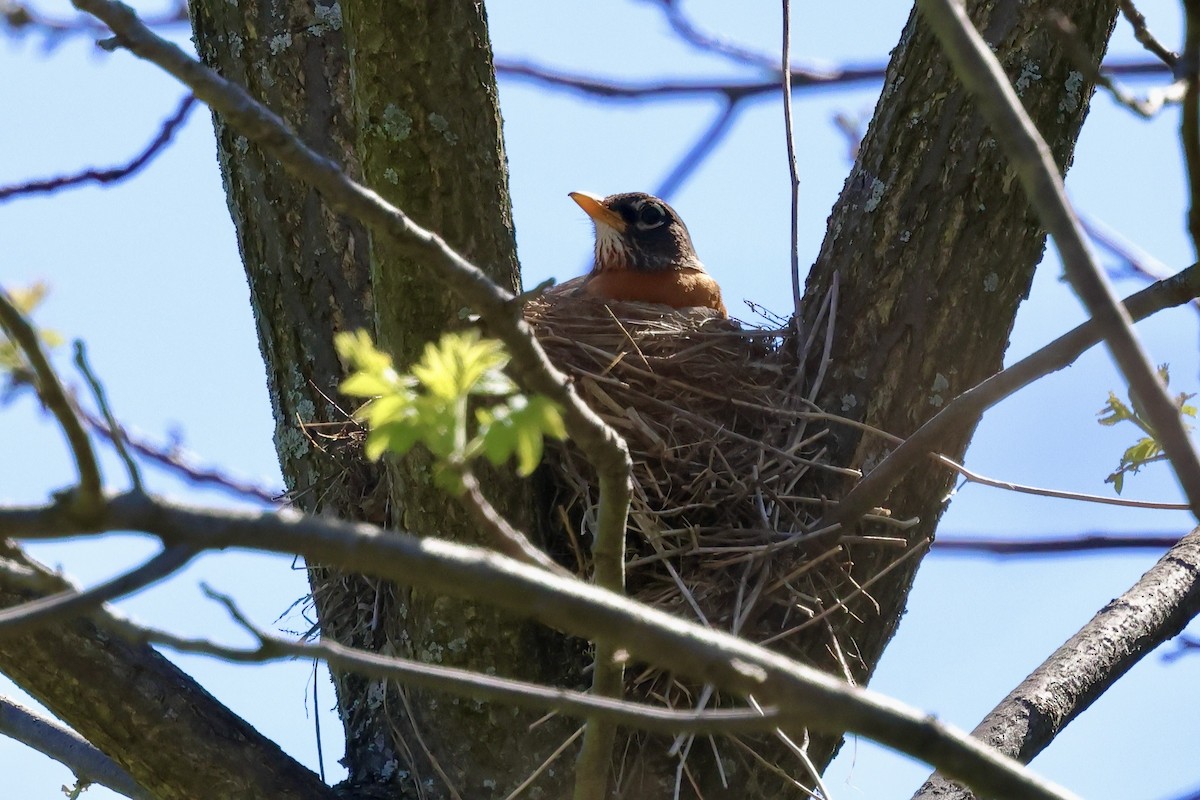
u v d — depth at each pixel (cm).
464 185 791
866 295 918
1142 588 908
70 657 745
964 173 901
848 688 463
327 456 924
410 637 845
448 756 830
